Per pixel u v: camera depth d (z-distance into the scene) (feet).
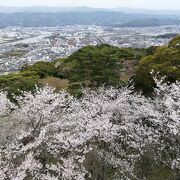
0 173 27.96
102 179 41.37
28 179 32.48
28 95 40.83
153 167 44.96
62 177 32.12
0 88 62.08
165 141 42.83
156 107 45.19
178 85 43.75
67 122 37.52
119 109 44.37
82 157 34.19
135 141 43.47
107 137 37.68
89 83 60.54
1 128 42.06
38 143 31.94
